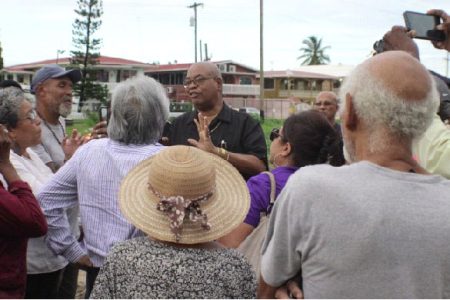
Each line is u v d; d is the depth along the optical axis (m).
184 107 43.25
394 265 1.75
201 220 2.20
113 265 2.19
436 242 1.75
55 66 4.75
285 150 3.18
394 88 1.83
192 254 2.17
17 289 2.82
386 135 1.87
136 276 2.13
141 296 2.10
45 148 4.60
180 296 2.10
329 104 6.71
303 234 1.87
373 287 1.76
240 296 2.19
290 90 70.38
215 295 2.13
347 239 1.78
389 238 1.75
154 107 3.09
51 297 3.72
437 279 1.77
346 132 1.98
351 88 1.92
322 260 1.83
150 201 2.26
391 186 1.81
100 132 4.20
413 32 3.22
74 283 4.33
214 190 2.29
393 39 3.18
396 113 1.83
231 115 4.79
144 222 2.22
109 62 67.31
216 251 2.24
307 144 3.09
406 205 1.78
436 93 1.91
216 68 4.80
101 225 2.99
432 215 1.77
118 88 3.13
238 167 4.32
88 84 51.56
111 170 3.01
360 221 1.77
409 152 1.90
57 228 3.14
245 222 3.04
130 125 3.05
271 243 2.01
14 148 3.50
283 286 2.06
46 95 4.65
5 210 2.66
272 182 3.07
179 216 2.15
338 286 1.81
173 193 2.20
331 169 1.91
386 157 1.88
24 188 2.79
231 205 2.34
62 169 3.15
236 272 2.19
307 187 1.86
